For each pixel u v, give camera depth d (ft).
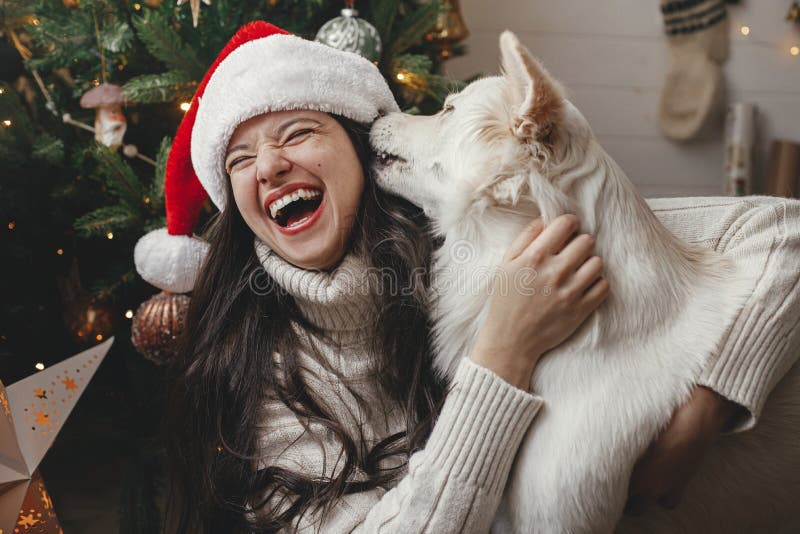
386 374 3.61
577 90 11.34
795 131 11.41
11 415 3.50
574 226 3.19
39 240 6.52
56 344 6.80
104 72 6.01
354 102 3.71
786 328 3.30
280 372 3.72
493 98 3.41
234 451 3.62
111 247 6.73
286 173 3.47
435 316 3.59
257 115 3.49
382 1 6.16
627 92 11.41
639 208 3.41
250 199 3.53
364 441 3.54
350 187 3.58
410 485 3.08
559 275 3.09
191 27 5.90
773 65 11.23
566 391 3.12
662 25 11.25
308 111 3.54
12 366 6.53
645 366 3.11
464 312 3.41
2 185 6.08
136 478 5.71
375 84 3.91
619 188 3.35
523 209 3.30
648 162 11.60
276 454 3.59
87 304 6.41
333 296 3.48
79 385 3.76
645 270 3.25
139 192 5.80
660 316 3.23
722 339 3.19
